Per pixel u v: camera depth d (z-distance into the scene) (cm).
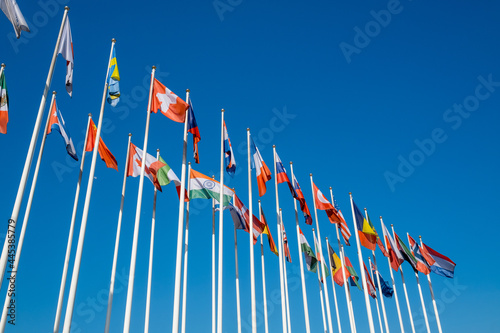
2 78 1883
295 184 2845
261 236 3173
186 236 2550
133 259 1833
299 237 2914
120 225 2261
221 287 2147
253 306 2211
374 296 3803
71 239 2031
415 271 3459
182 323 2319
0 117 1845
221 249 2223
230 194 2552
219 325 2073
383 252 3356
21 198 1559
